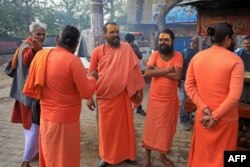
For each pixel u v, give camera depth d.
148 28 19.77
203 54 2.72
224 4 3.40
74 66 2.79
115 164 3.96
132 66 3.80
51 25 25.27
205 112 2.65
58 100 2.86
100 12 4.61
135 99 3.99
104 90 3.74
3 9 21.08
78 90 2.88
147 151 3.93
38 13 24.11
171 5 10.76
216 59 2.61
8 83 11.12
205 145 2.78
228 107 2.51
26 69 3.64
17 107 3.87
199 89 2.74
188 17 17.11
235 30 3.38
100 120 3.86
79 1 29.28
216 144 2.73
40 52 2.98
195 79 2.79
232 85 2.50
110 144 3.88
